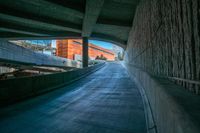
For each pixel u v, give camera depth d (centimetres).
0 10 2122
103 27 2955
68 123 566
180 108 236
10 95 899
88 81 1800
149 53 1080
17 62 2873
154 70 899
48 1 1811
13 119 624
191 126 177
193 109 230
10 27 2805
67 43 7175
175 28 505
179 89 379
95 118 605
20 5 2120
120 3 2009
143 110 677
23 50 3025
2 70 2897
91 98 961
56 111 719
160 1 735
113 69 3434
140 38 1633
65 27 2759
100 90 1223
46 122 583
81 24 2830
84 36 3338
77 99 952
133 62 2467
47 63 4191
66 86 1501
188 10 397
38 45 6197
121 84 1473
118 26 2731
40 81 1189
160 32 740
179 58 469
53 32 3250
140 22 1628
